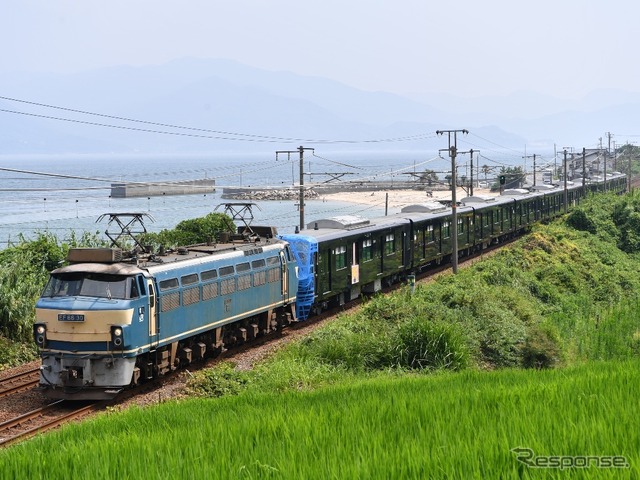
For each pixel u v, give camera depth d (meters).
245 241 33.09
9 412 22.38
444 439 12.29
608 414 13.12
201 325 27.80
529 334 35.47
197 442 13.25
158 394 24.55
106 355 23.03
